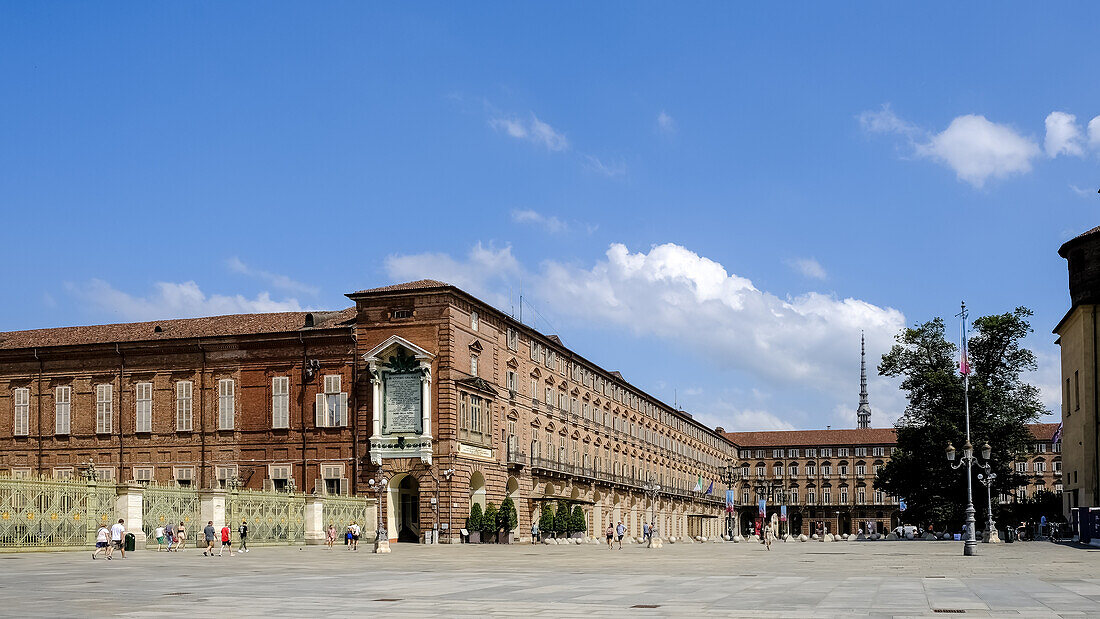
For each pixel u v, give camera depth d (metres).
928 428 102.69
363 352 81.06
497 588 32.09
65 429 86.88
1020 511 108.31
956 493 103.50
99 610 24.86
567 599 28.14
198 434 84.06
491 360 87.50
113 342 86.12
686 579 36.72
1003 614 23.73
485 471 83.94
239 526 65.44
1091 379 86.25
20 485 52.25
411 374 79.19
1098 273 87.19
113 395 86.31
